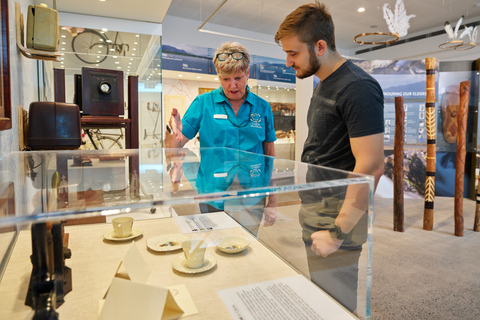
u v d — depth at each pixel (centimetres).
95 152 122
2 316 43
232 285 60
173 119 171
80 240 72
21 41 179
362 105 104
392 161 526
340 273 62
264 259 70
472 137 529
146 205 47
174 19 708
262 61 705
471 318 189
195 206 81
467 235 345
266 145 184
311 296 58
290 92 685
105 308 49
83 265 62
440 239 332
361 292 62
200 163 91
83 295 53
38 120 163
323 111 119
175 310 52
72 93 345
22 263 57
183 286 59
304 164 83
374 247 307
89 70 235
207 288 59
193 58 627
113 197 51
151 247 70
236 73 152
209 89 743
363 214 61
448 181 543
